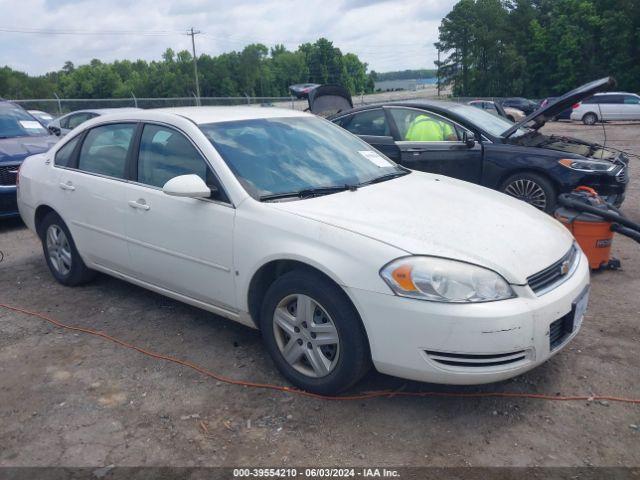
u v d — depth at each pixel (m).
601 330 3.95
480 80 69.75
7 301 4.74
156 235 3.87
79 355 3.78
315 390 3.17
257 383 3.37
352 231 2.99
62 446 2.85
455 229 3.09
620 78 49.06
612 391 3.20
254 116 4.16
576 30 52.03
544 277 3.01
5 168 6.98
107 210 4.23
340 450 2.76
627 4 47.56
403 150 6.93
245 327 4.12
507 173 6.61
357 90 115.81
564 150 6.66
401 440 2.82
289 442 2.83
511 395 3.18
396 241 2.89
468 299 2.72
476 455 2.70
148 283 4.18
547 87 58.50
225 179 3.50
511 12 67.75
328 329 3.05
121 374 3.52
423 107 7.22
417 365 2.80
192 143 3.75
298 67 103.50
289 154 3.86
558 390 3.22
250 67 92.12
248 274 3.33
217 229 3.47
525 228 3.30
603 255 5.02
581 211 4.94
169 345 3.88
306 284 3.06
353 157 4.16
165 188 3.45
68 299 4.75
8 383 3.46
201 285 3.69
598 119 29.14
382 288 2.80
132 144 4.16
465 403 3.11
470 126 6.89
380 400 3.15
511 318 2.72
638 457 2.67
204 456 2.75
